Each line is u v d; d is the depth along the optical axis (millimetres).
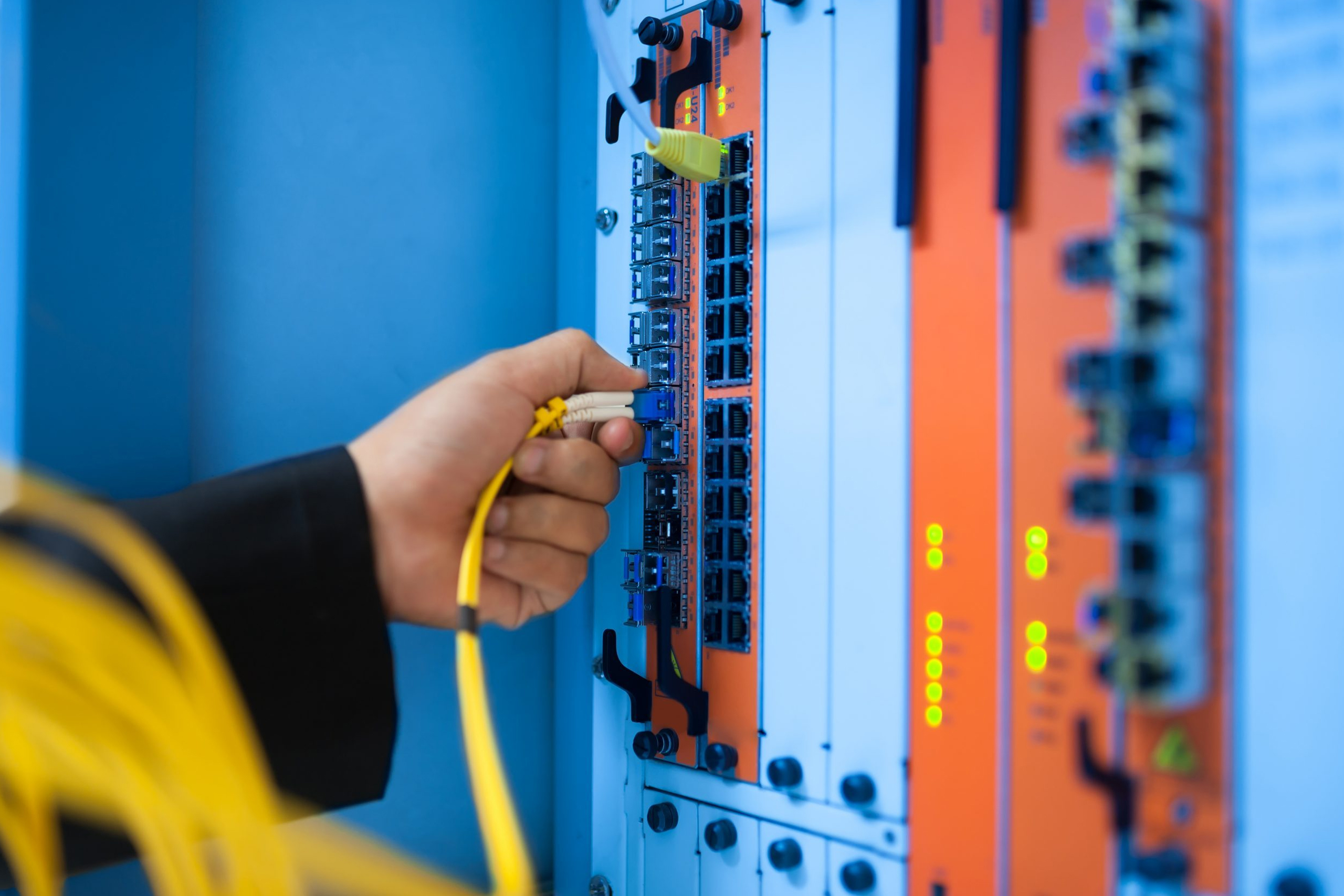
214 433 639
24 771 397
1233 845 390
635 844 679
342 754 544
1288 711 377
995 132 479
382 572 571
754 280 605
